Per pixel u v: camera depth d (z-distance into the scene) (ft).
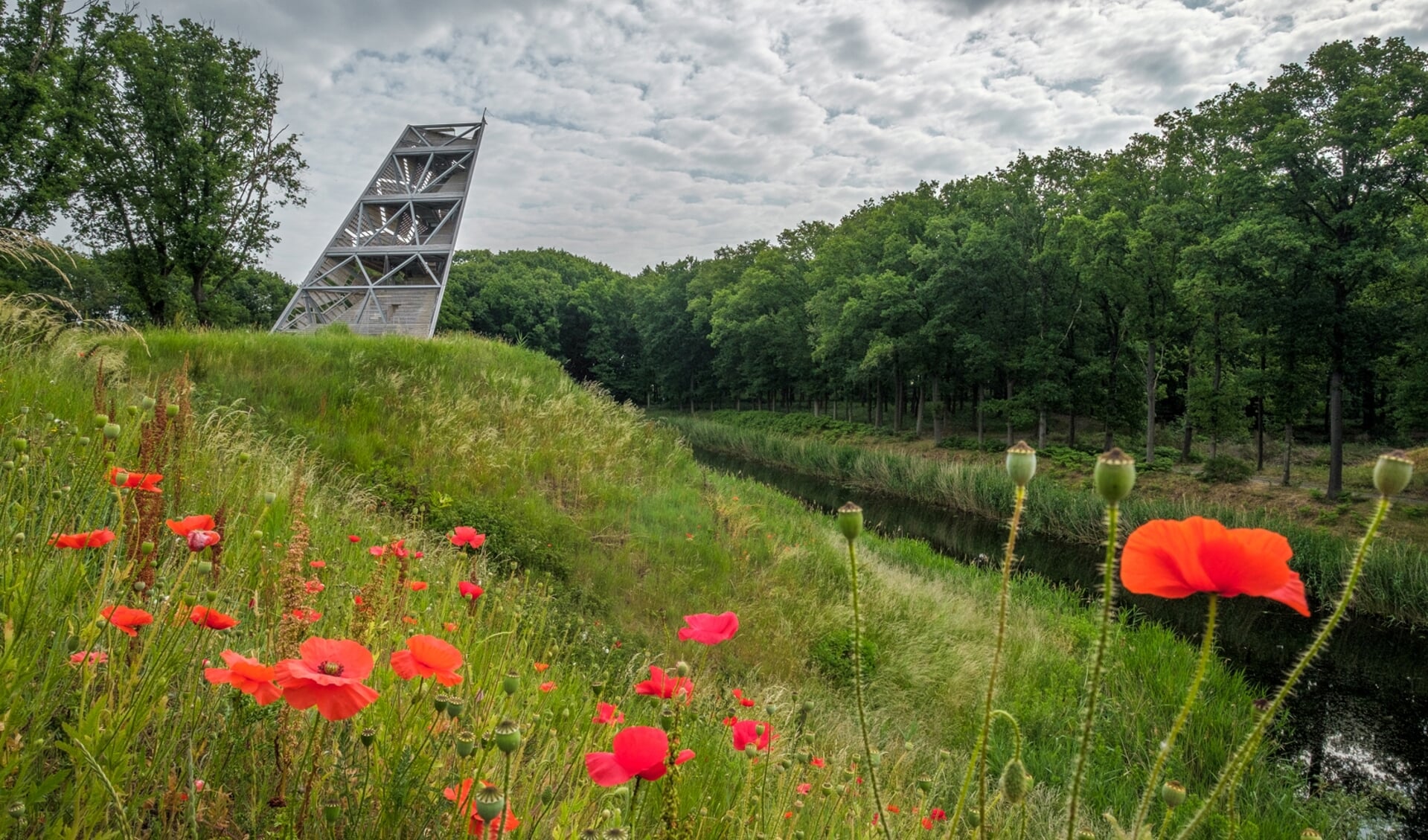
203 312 77.30
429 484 29.96
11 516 6.00
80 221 68.64
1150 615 43.70
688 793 7.06
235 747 4.73
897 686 25.64
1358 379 99.09
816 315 136.67
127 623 4.28
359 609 6.18
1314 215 70.18
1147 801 2.52
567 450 38.14
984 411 109.60
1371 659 39.40
